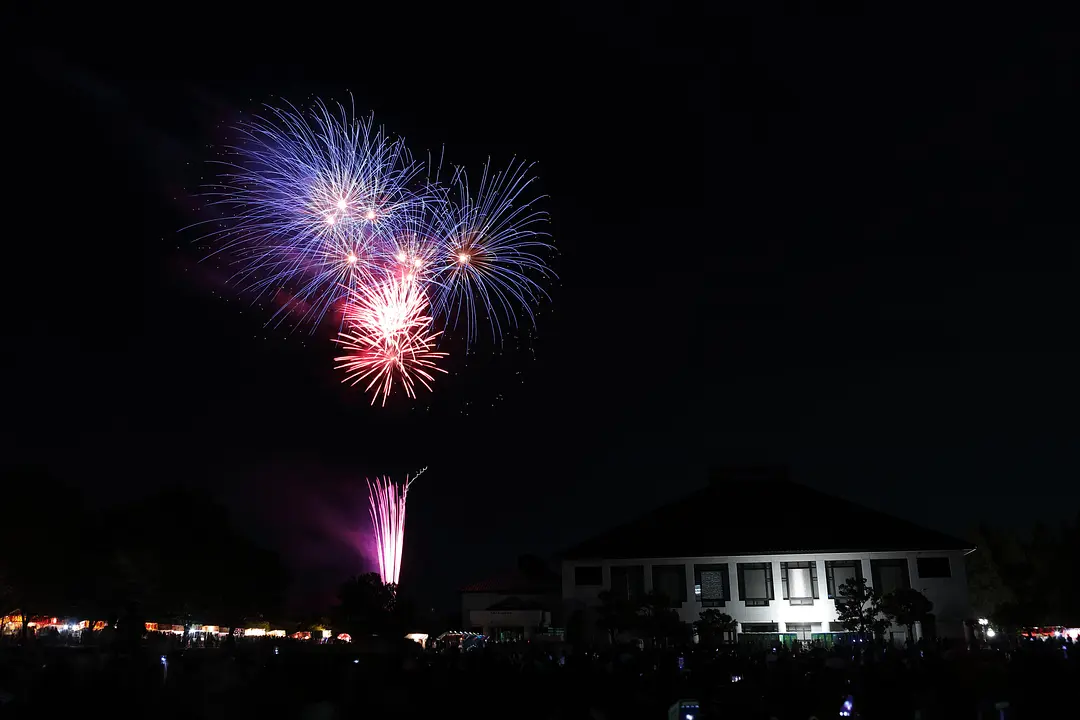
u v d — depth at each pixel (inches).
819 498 2920.8
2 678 920.3
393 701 831.1
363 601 2245.3
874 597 2463.1
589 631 2315.5
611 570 2780.5
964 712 733.3
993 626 2888.8
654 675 914.1
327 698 831.1
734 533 2834.6
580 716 724.7
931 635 2465.6
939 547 2652.6
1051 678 813.2
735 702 783.7
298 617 3619.6
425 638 2409.0
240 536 2962.6
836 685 851.4
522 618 2935.5
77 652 1175.0
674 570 2753.4
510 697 865.5
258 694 844.0
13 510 2258.9
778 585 2689.5
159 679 861.8
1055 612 2763.3
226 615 3061.0
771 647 1899.6
